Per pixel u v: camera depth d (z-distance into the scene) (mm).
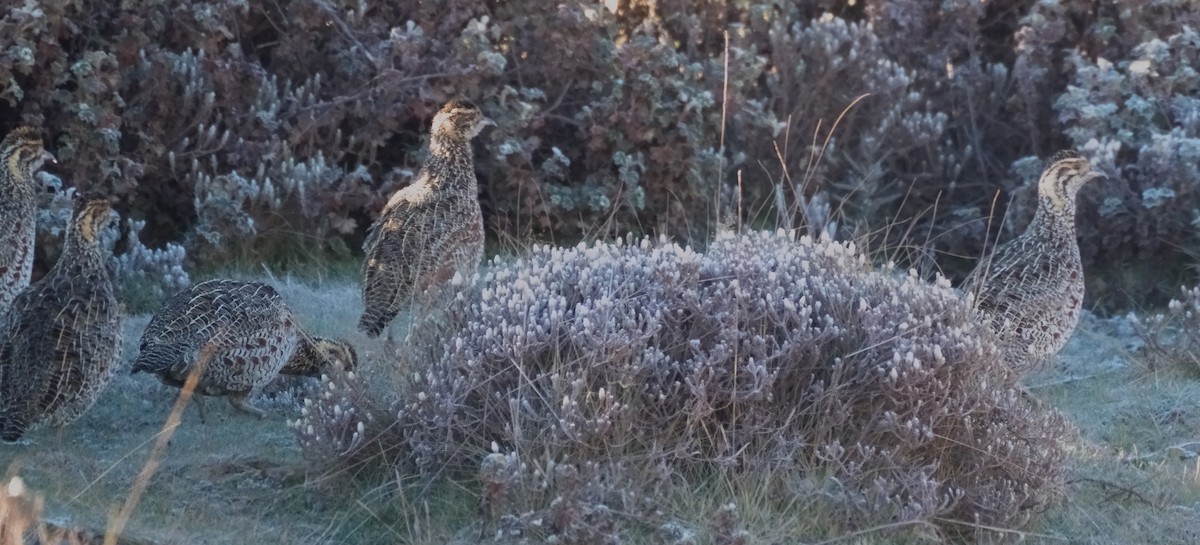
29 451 12531
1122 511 12453
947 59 23812
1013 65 24266
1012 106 23203
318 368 14844
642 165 21000
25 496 10281
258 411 14117
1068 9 23391
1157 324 17156
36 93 18672
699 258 12867
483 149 21016
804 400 12133
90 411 13922
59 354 12570
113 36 19484
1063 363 17000
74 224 13055
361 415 12281
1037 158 21422
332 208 20141
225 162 20172
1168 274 20828
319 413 12258
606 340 11672
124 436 13281
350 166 21281
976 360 12172
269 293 13961
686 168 21125
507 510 11180
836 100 22922
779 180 22344
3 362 12695
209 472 12328
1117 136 21391
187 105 19812
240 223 19109
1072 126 22281
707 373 11875
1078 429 13906
